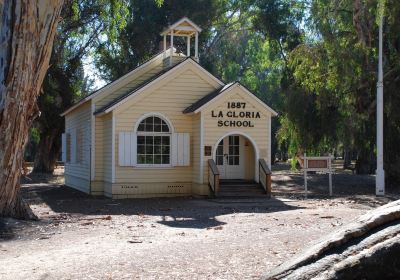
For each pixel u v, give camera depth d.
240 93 22.86
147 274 7.95
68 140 30.12
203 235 11.82
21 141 14.45
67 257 9.46
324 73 26.98
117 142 22.58
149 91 22.98
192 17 42.19
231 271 8.05
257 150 23.03
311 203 19.92
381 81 23.27
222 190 22.27
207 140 22.53
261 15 41.88
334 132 31.61
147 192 22.94
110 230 12.97
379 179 23.06
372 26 26.14
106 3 18.73
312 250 5.26
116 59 42.19
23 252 10.23
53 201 21.55
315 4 28.08
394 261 4.86
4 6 13.85
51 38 14.40
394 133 27.83
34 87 14.34
